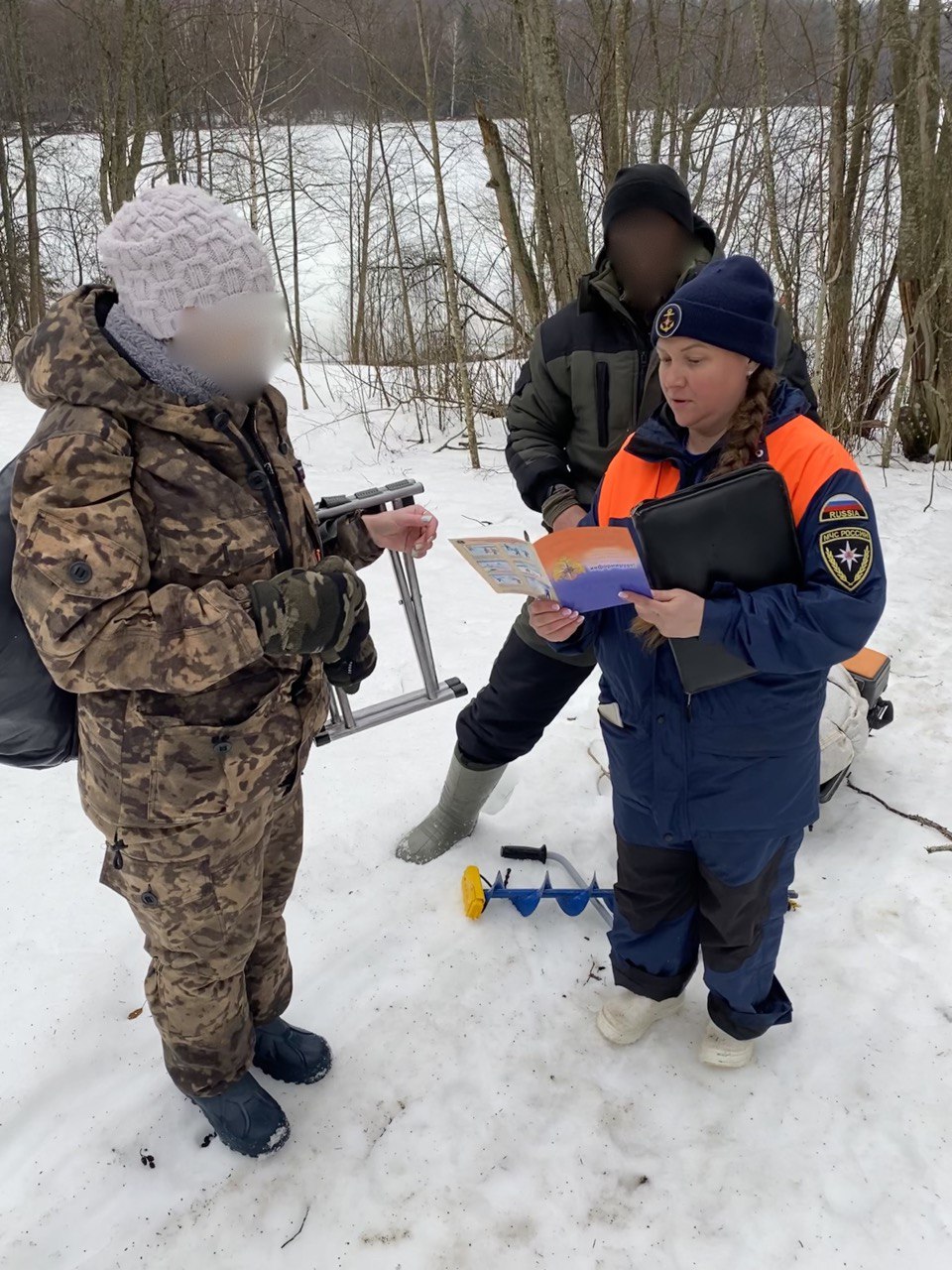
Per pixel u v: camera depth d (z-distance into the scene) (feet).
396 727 11.59
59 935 8.25
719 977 6.55
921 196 21.97
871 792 10.22
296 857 6.49
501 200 23.18
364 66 30.37
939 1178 6.28
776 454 5.23
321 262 54.34
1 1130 6.65
